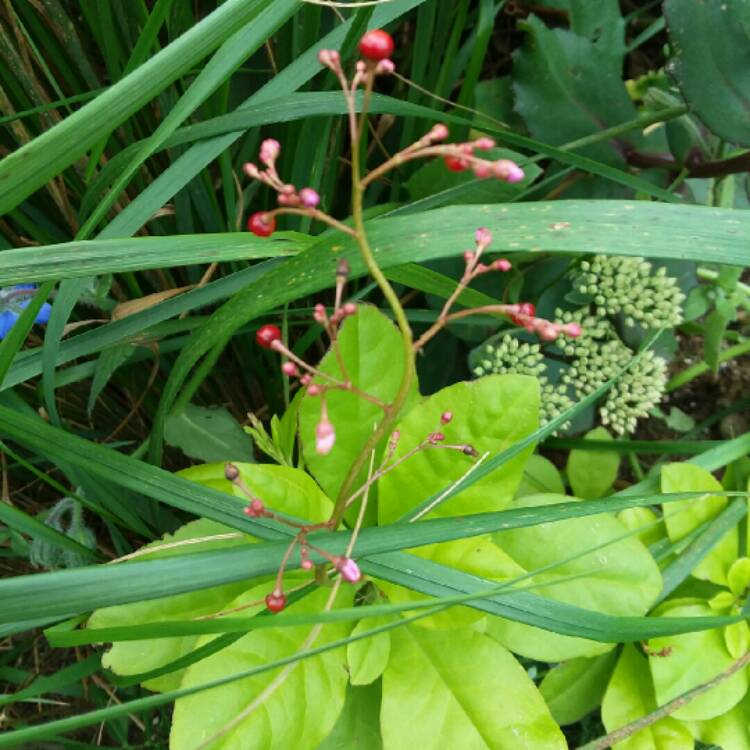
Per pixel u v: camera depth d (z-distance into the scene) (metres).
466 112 0.34
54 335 0.24
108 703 0.34
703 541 0.29
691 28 0.29
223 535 0.24
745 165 0.32
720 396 0.42
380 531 0.21
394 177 0.37
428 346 0.39
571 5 0.36
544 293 0.36
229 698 0.22
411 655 0.25
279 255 0.22
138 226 0.24
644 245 0.21
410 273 0.26
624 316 0.36
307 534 0.21
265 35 0.22
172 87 0.28
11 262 0.20
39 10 0.28
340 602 0.25
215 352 0.28
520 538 0.27
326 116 0.27
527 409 0.25
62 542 0.27
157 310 0.26
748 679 0.27
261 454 0.38
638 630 0.21
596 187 0.35
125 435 0.37
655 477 0.32
